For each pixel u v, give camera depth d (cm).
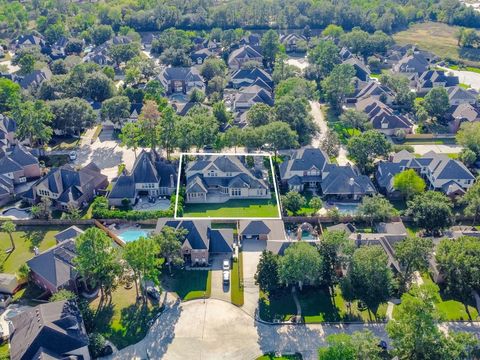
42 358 8156
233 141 15538
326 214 13000
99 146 17025
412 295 9419
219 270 11281
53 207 13650
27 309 10088
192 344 9319
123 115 17850
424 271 10719
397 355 8494
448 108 18550
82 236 9850
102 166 15662
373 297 9519
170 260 11150
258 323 9819
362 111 18600
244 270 11262
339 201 13950
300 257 9850
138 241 9919
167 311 10088
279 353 9125
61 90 19600
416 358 8338
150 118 15375
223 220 12862
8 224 11831
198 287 10750
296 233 12444
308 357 9038
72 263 10619
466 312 10025
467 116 17825
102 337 9162
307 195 14262
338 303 10288
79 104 17412
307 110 17700
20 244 12144
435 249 11206
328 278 10288
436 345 8238
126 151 16675
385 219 12656
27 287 10738
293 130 16600
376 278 9588
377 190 14475
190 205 13838
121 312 10038
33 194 13788
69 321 8969
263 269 10231
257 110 16725
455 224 12812
